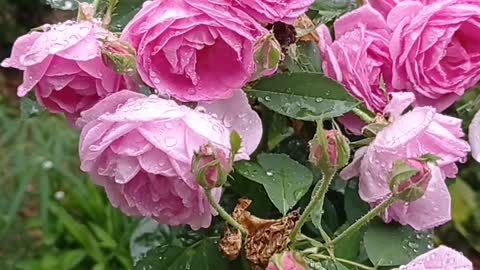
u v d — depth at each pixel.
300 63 0.34
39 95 0.30
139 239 0.43
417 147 0.29
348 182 0.34
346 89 0.32
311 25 0.33
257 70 0.29
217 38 0.29
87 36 0.28
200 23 0.28
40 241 1.14
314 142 0.26
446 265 0.26
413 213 0.31
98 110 0.28
